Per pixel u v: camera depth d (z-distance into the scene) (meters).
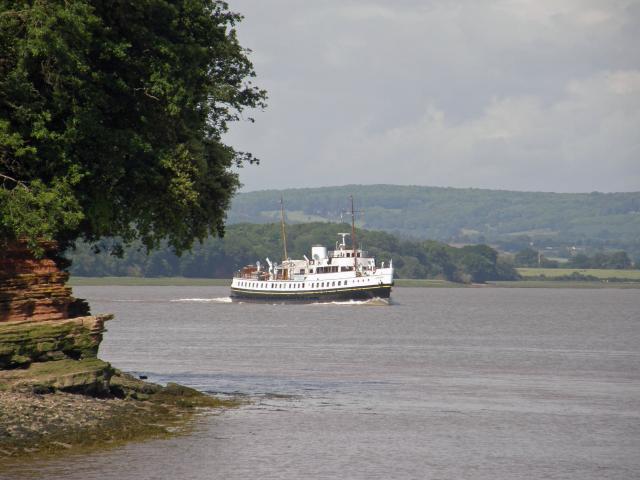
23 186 144.12
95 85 151.75
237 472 123.38
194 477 119.75
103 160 151.75
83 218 147.25
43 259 151.75
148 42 156.50
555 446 146.88
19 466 118.25
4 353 142.25
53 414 135.50
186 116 168.25
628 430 161.62
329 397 197.50
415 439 150.25
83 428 134.25
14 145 139.12
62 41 138.62
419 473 127.19
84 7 142.62
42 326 146.88
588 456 140.00
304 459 132.88
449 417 173.00
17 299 146.62
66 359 150.25
